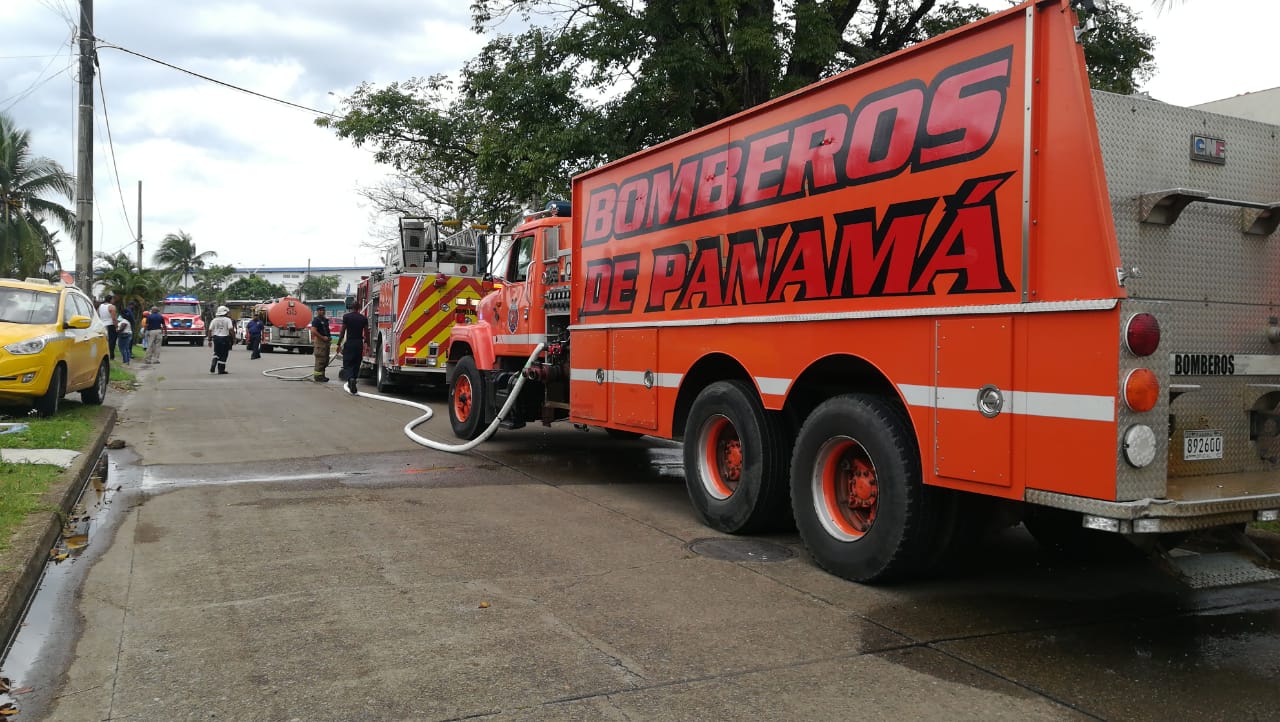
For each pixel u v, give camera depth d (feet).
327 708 11.49
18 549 17.30
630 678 12.58
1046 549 20.10
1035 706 11.81
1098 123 13.34
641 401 24.47
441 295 55.62
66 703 11.61
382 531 21.20
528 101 54.85
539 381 31.65
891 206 16.40
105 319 76.48
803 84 55.47
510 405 32.86
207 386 63.52
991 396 14.40
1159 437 12.92
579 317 27.71
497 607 15.65
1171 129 14.19
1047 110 13.73
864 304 16.97
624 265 25.30
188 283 304.30
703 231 21.85
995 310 14.33
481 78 58.90
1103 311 12.82
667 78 52.37
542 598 16.21
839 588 17.12
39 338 37.24
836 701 11.91
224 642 13.82
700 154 22.12
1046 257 13.66
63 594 16.19
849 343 17.33
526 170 52.85
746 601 16.21
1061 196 13.47
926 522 16.21
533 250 32.40
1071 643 14.20
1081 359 13.10
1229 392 14.94
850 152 17.39
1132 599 16.60
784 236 19.12
